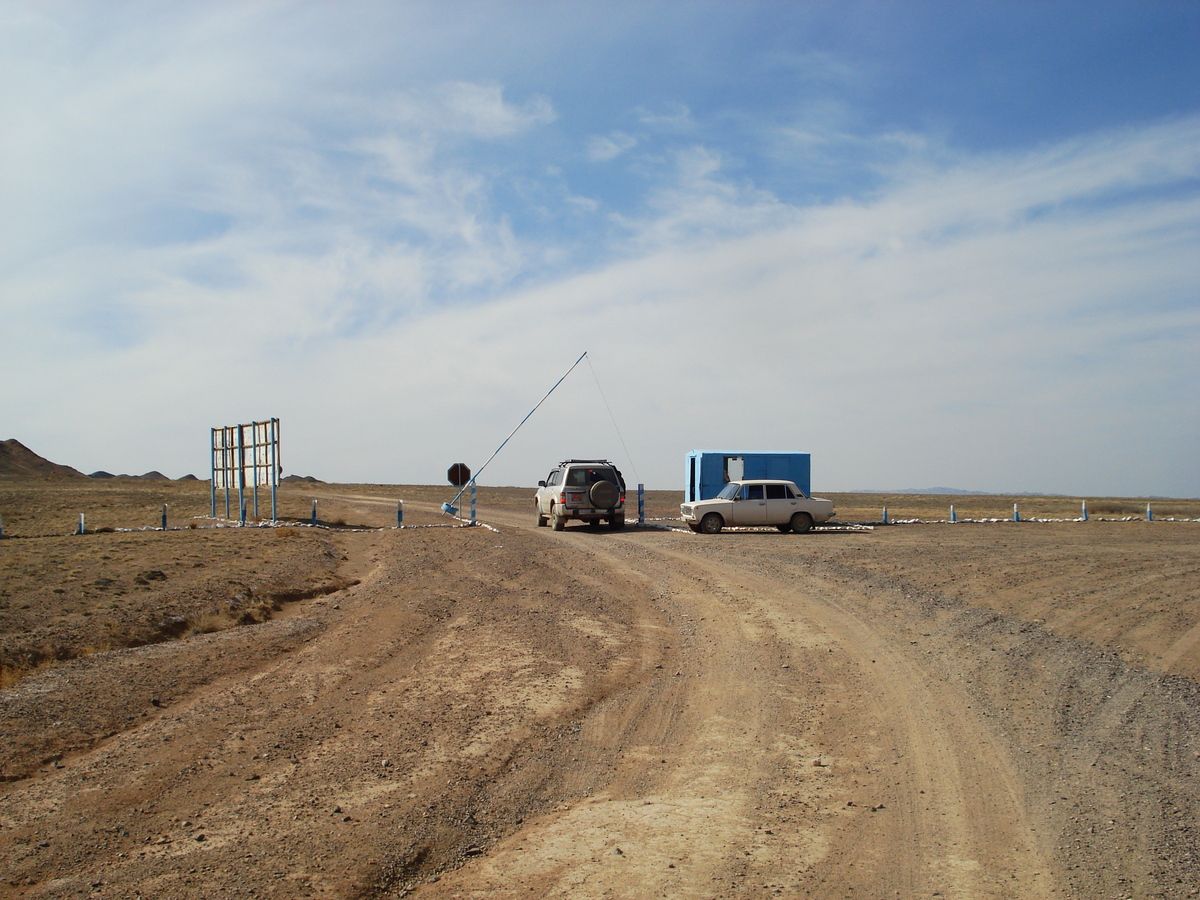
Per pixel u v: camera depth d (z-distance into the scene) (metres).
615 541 25.03
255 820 6.04
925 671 10.26
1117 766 7.14
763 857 5.48
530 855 5.51
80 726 8.31
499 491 82.19
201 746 7.69
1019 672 10.20
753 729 8.23
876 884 5.09
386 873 5.21
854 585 16.11
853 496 82.62
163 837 5.74
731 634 12.40
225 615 14.16
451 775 6.96
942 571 17.98
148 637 12.51
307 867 5.26
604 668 10.59
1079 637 12.02
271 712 8.77
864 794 6.61
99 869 5.24
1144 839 5.70
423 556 21.77
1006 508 51.81
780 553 21.45
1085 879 5.12
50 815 6.14
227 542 24.20
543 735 8.05
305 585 17.80
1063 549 22.81
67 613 13.34
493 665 10.66
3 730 8.05
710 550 22.34
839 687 9.63
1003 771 7.06
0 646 11.05
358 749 7.61
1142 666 10.52
